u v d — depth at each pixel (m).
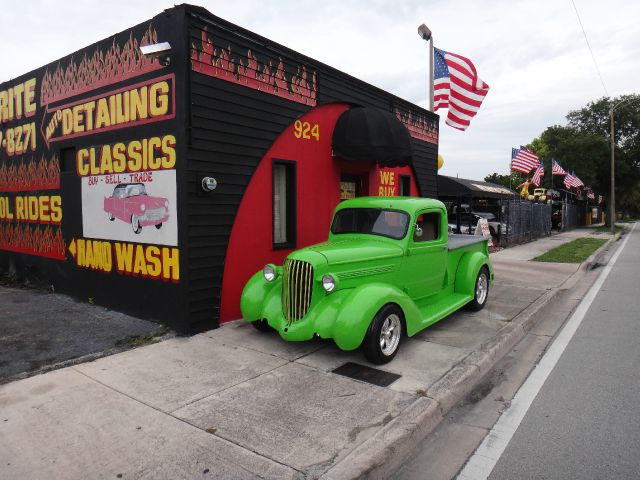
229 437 3.46
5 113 9.41
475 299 7.38
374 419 3.76
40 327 6.20
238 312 6.73
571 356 5.72
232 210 6.50
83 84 7.34
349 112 8.48
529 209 22.83
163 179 6.10
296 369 4.85
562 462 3.36
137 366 4.88
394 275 5.79
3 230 9.86
